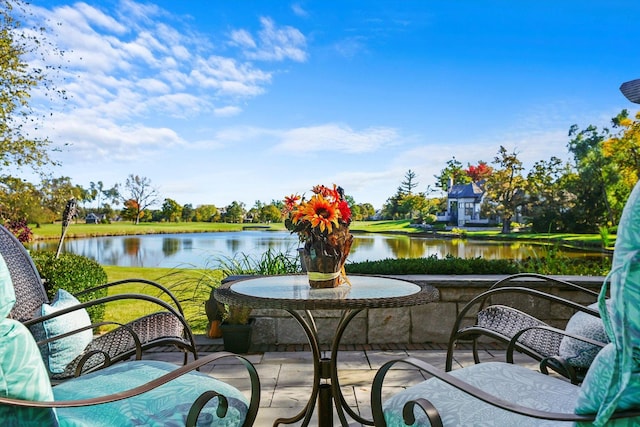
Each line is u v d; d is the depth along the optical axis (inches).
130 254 746.2
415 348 151.5
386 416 56.2
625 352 34.2
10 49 342.6
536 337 87.4
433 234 1293.1
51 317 74.7
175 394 57.0
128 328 82.1
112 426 50.2
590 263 201.5
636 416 35.8
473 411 51.9
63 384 62.7
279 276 106.7
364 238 1234.6
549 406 53.2
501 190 1146.7
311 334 84.7
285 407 102.4
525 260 205.0
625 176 864.9
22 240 239.0
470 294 157.9
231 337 144.3
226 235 1342.3
